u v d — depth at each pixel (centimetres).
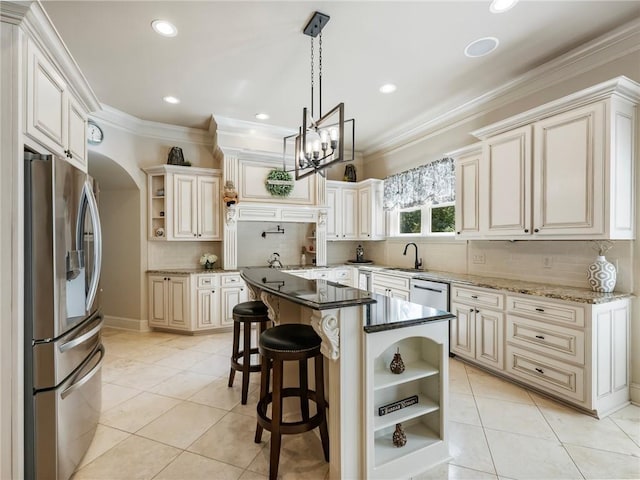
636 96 231
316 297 166
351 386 163
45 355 155
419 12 227
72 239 173
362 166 597
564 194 251
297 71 310
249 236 508
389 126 459
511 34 252
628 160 234
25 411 152
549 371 249
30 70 155
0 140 142
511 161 292
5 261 144
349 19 235
